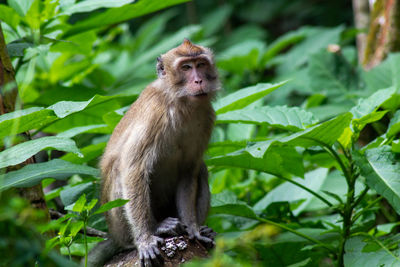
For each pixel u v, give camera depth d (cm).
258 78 2145
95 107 1219
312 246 1048
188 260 966
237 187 1427
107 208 789
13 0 1163
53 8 1135
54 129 1237
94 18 1185
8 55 906
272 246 1097
